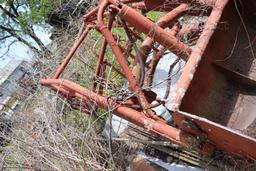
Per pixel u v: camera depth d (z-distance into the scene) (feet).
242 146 10.67
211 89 12.45
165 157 15.01
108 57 20.56
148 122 13.10
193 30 15.31
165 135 12.65
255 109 12.23
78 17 29.89
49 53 26.40
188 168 13.97
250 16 13.47
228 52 12.94
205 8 13.21
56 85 15.70
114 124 17.70
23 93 24.67
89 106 15.62
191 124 10.91
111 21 13.51
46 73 23.31
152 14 22.18
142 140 15.94
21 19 44.88
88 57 21.42
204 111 12.09
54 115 18.35
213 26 11.81
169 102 10.98
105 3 13.57
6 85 26.12
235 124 12.26
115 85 17.40
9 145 20.76
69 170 15.70
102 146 17.01
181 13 13.62
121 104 13.84
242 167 12.33
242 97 12.74
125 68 13.52
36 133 18.45
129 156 16.12
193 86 11.60
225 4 12.14
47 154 16.46
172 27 15.83
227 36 12.85
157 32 13.00
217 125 10.04
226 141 10.95
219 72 12.82
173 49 13.19
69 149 16.66
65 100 16.80
